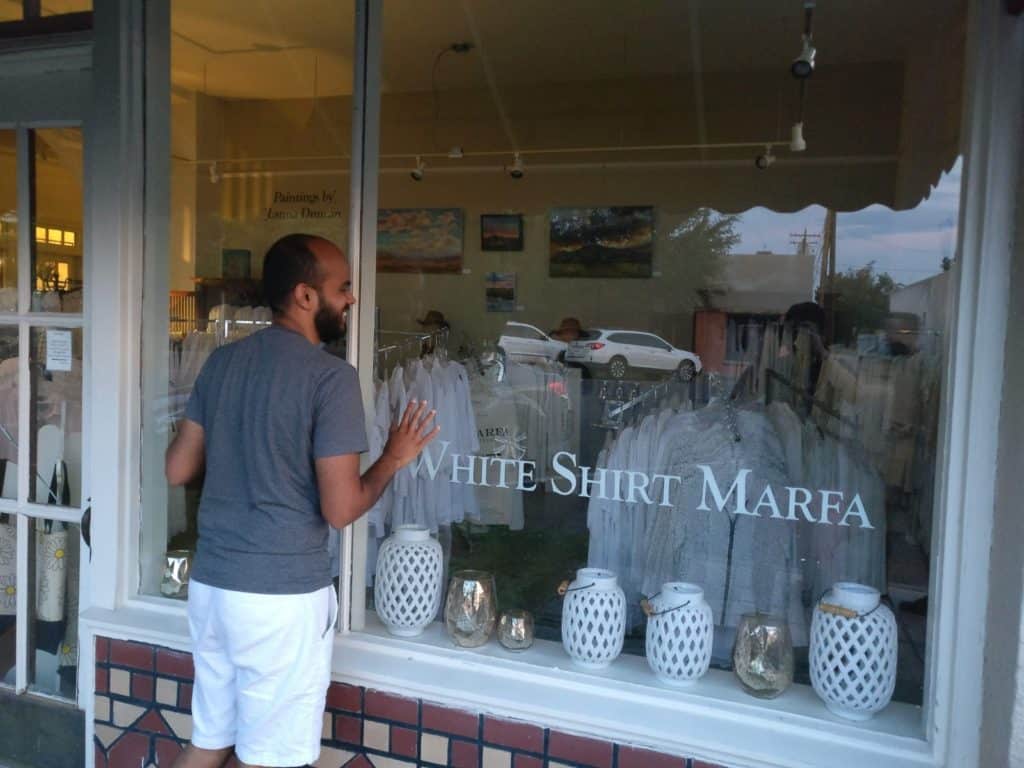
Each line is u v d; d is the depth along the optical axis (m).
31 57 2.65
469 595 2.25
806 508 2.21
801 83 5.10
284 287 1.81
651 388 2.80
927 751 1.76
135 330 2.54
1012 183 1.62
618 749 1.90
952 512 1.70
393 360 2.96
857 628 1.89
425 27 4.43
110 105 2.47
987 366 1.64
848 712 1.88
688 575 2.31
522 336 4.48
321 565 1.78
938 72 2.50
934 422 1.85
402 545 2.38
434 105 5.71
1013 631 1.50
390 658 2.21
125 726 2.42
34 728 2.74
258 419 1.72
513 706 1.98
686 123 5.54
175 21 3.12
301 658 1.74
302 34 3.90
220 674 1.82
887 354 2.19
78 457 2.71
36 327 2.75
